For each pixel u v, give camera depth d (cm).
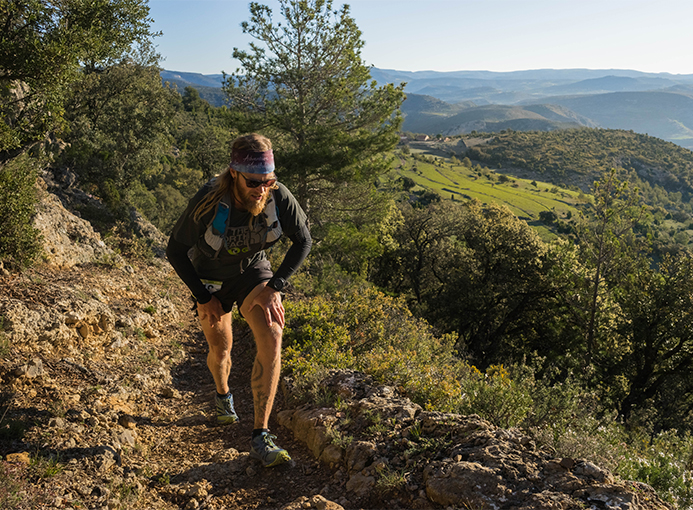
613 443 377
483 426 282
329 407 350
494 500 215
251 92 1892
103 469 247
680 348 2147
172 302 1017
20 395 319
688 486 309
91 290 711
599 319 2273
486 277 3027
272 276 272
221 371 338
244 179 231
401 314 833
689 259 2170
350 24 1803
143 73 2780
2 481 204
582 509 203
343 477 266
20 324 435
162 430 342
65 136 2089
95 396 363
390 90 1855
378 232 2183
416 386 426
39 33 1085
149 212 2973
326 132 1772
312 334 626
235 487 260
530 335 2894
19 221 714
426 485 238
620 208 2125
